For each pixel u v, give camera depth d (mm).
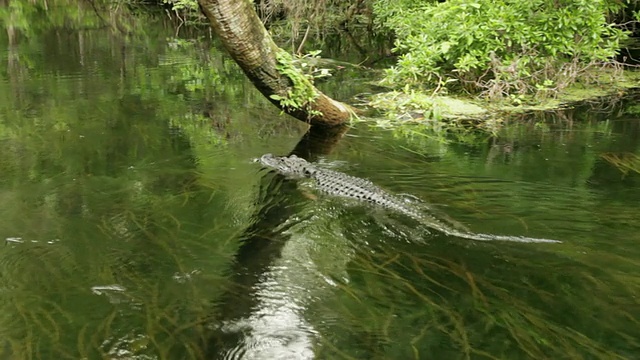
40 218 5410
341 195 6051
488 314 3826
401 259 4625
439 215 5383
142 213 5574
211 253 4770
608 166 6742
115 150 7621
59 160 7160
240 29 7277
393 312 3877
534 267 4406
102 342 3555
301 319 3812
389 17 14961
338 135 8469
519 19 10414
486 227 5098
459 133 8477
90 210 5617
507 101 10117
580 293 4043
